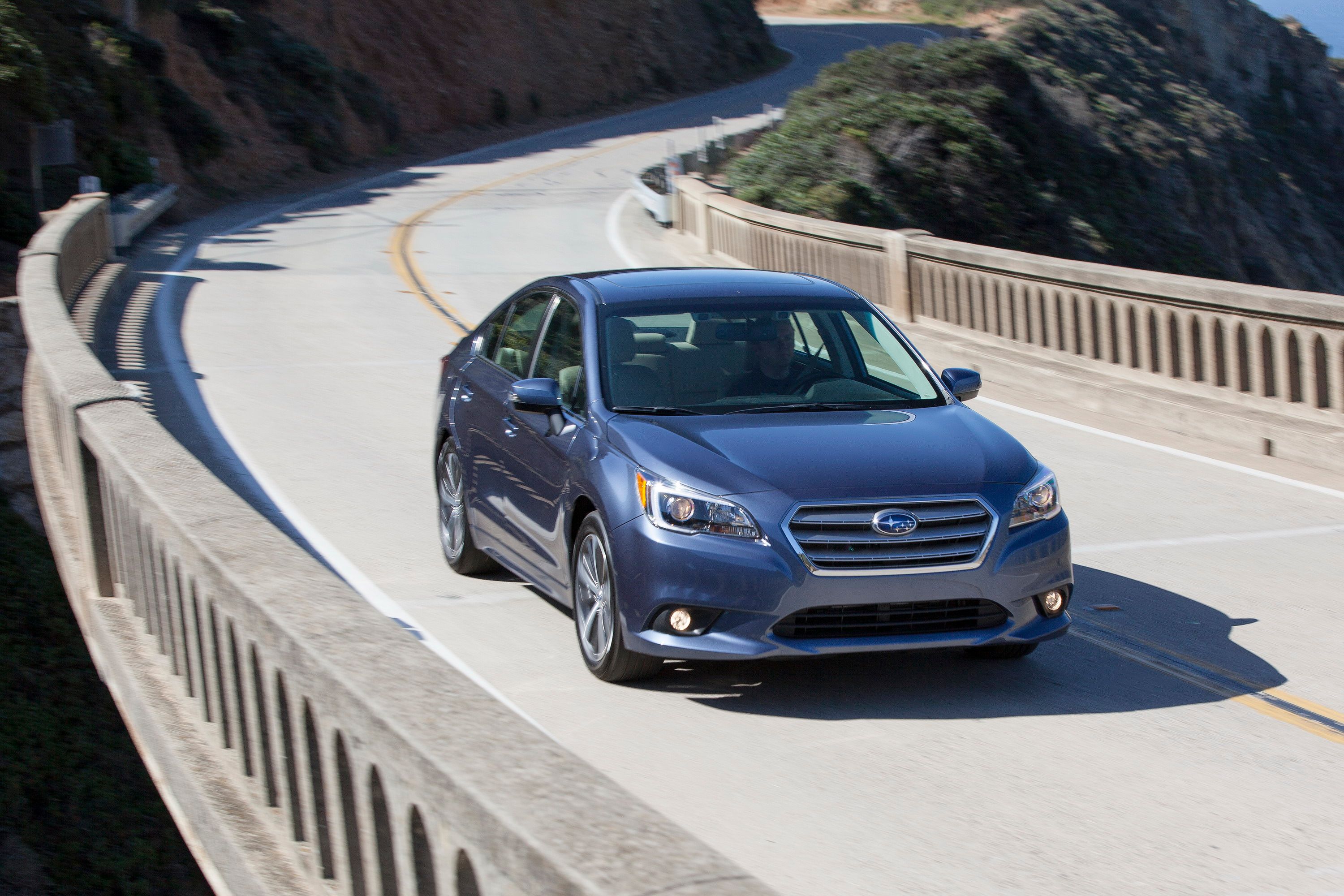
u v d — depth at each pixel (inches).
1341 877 210.7
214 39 2337.6
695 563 271.7
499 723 133.1
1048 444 582.9
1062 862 216.4
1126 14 4030.5
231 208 1867.6
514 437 341.1
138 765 749.3
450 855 125.0
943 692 296.8
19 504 903.1
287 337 864.3
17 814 687.1
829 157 2143.2
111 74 1822.1
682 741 268.4
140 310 960.9
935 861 217.0
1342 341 534.6
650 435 295.3
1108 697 294.2
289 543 201.8
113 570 311.1
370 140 2576.3
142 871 686.5
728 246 1227.9
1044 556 283.6
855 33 5054.1
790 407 315.3
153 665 259.8
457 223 1594.5
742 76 4188.0
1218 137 3604.8
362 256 1300.4
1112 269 650.8
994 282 742.5
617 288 348.2
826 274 956.0
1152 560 410.6
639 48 3747.5
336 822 158.4
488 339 396.5
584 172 2257.6
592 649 303.3
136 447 273.7
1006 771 253.4
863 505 273.4
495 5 3233.3
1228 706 288.8
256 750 191.3
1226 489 500.1
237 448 565.6
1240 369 584.4
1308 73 4704.7
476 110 3041.3
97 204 1131.9
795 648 270.5
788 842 224.5
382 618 166.9
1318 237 3850.9
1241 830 227.9
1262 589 378.6
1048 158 2488.9
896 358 339.6
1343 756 261.1
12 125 1503.4
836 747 265.1
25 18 1664.6
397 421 624.7
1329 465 523.5
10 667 772.6
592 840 107.4
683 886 99.2
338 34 2748.5
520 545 341.7
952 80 2511.1
